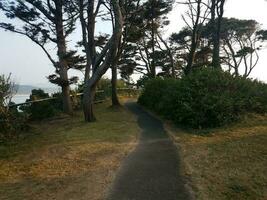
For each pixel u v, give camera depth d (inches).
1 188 306.2
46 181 316.5
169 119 674.2
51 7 887.7
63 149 432.5
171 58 1689.2
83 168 349.4
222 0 928.3
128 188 288.0
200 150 398.3
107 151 414.3
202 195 267.4
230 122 542.0
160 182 299.0
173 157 377.4
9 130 509.4
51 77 896.9
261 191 270.5
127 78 1889.8
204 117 551.8
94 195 276.7
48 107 816.9
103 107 1036.5
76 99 1019.9
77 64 903.7
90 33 724.0
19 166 372.8
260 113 582.2
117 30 650.2
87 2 762.2
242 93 605.9
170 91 705.6
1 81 524.1
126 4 946.7
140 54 1787.6
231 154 366.0
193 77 636.7
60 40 902.4
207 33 1253.1
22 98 823.1
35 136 564.1
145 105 1027.3
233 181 290.7
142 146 443.5
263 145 387.5
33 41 895.1
